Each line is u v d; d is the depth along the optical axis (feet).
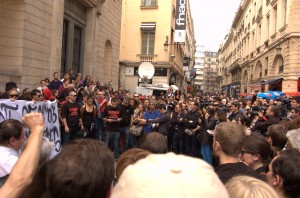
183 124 34.27
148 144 11.12
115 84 69.87
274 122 24.13
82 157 4.98
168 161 3.77
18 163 5.90
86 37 55.83
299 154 8.61
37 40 38.75
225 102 48.01
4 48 35.94
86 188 4.81
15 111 19.85
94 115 30.89
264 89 96.43
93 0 54.13
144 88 68.03
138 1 100.83
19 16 35.86
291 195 7.94
